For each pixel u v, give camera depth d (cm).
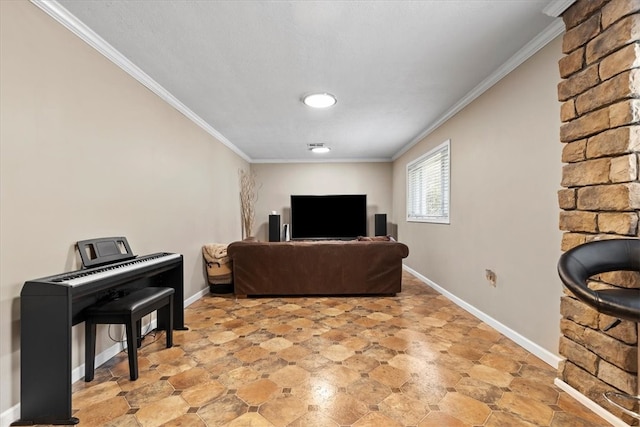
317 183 680
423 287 427
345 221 656
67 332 152
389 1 177
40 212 171
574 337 169
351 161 677
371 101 331
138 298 205
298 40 216
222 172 482
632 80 141
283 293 377
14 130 157
